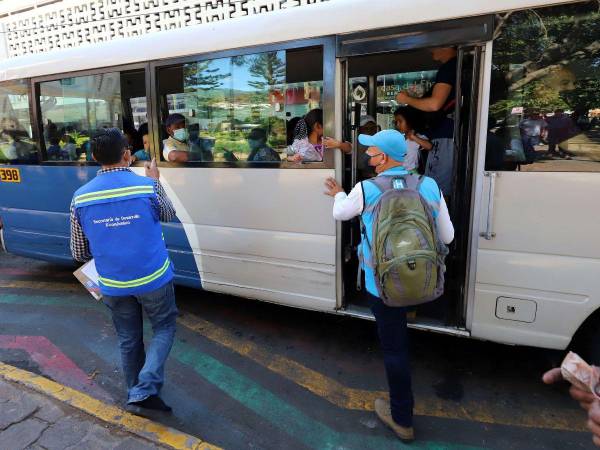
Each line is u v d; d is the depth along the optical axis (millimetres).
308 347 3512
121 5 8688
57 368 3244
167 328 2625
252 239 3443
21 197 4625
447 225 2318
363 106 4086
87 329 3854
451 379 3049
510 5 2393
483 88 2525
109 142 2357
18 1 10078
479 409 2740
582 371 1159
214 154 3531
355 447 2438
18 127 4484
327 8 2875
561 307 2551
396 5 2645
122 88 3852
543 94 2430
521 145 2510
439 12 2541
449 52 2969
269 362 3311
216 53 3324
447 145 3137
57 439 2400
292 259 3299
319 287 3234
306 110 3113
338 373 3152
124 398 2873
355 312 3150
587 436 2498
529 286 2604
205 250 3701
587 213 2414
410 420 2430
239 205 3449
